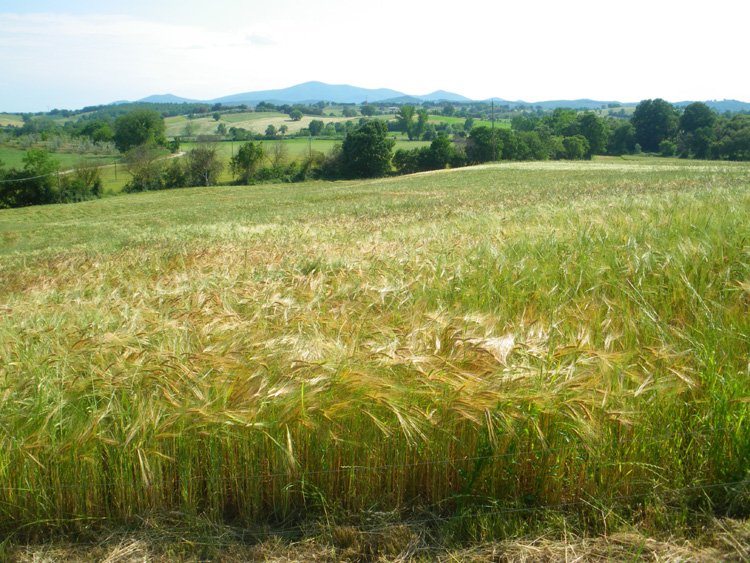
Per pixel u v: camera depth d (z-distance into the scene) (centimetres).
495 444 315
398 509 331
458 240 877
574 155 11506
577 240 703
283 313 484
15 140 11156
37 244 3638
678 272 533
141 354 385
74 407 353
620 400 329
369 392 325
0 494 331
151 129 11750
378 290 552
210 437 329
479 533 312
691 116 11994
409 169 10331
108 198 7712
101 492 335
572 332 418
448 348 377
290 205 4803
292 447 333
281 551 310
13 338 480
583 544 295
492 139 10450
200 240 1988
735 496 310
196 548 315
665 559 281
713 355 370
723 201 966
